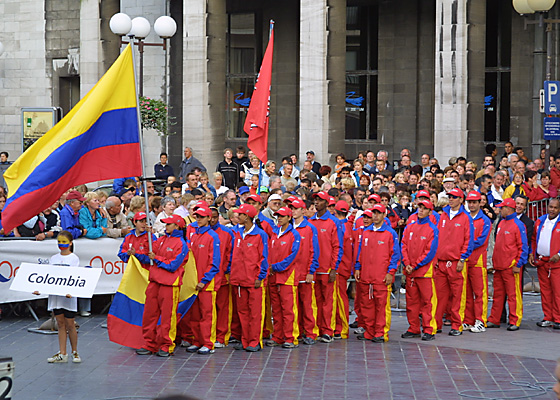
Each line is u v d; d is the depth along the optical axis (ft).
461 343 45.09
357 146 96.58
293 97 98.73
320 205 45.39
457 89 74.74
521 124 87.40
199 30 85.92
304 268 44.39
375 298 45.21
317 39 80.07
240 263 42.83
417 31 92.12
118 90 41.24
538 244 49.08
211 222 43.57
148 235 41.70
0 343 44.39
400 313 53.62
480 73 75.25
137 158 41.81
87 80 93.04
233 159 74.28
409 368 39.40
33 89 108.58
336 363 40.45
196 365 40.01
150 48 101.04
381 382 36.81
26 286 39.40
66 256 40.37
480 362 40.65
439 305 47.29
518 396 34.81
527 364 40.27
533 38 86.07
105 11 92.58
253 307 42.96
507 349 43.57
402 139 93.76
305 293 44.70
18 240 49.26
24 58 108.78
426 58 91.91
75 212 50.78
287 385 36.29
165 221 41.39
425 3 91.61
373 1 94.89
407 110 93.20
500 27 88.53
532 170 60.75
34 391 35.29
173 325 41.91
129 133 41.60
